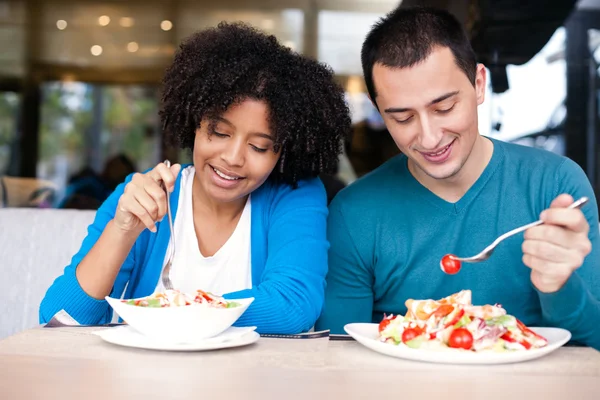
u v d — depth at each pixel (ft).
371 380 2.47
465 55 3.80
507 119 13.04
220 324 3.04
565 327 3.65
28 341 3.05
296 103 4.10
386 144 17.44
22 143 26.66
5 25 24.63
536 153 4.45
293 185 4.56
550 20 12.84
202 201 4.47
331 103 4.44
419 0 13.57
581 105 13.11
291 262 3.90
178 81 4.32
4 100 26.43
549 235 3.07
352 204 4.62
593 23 12.89
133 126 26.71
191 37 4.54
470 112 3.85
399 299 4.53
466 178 4.30
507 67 13.09
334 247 4.65
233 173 3.99
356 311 4.64
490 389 2.37
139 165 26.84
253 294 3.62
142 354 2.83
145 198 3.56
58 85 26.48
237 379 2.44
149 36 25.08
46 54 25.88
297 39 23.61
